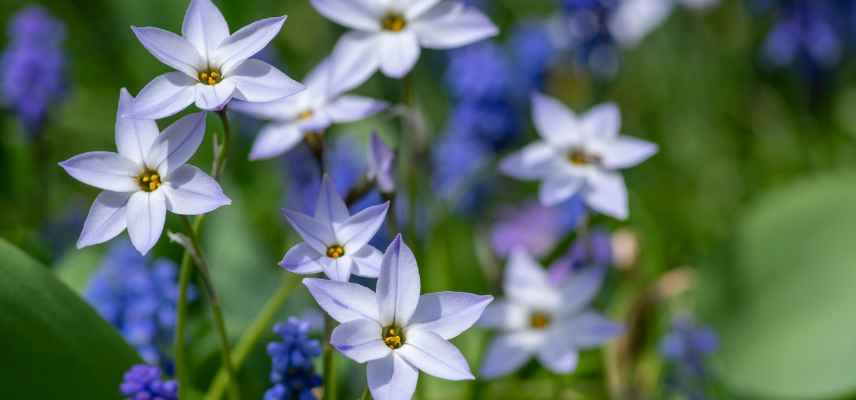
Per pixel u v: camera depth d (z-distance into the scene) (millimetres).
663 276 683
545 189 574
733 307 667
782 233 671
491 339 626
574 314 580
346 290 456
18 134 767
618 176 575
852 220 668
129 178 465
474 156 771
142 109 452
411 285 455
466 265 745
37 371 508
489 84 766
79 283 641
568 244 638
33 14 708
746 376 651
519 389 651
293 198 734
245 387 587
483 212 784
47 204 731
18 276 511
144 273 574
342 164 706
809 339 651
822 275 664
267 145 544
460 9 527
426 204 661
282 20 459
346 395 611
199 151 697
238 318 636
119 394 518
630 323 625
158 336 572
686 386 628
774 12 933
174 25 728
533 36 812
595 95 817
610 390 630
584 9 777
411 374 450
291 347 494
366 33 527
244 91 455
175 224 618
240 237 673
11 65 714
